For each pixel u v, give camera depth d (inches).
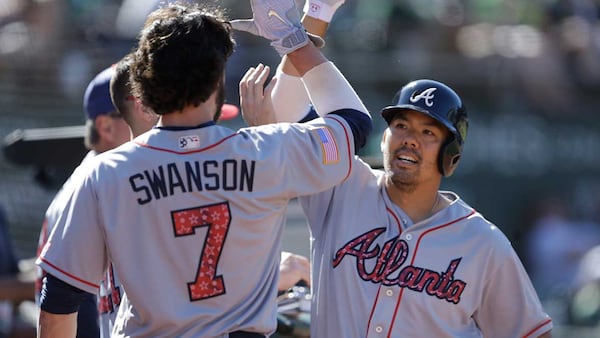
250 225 421.7
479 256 492.7
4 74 1239.5
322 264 497.4
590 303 1203.9
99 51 1212.5
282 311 554.9
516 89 1384.1
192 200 417.1
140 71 422.0
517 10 1432.1
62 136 727.7
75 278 421.4
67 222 421.7
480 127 1357.0
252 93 475.5
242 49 1211.9
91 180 421.4
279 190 428.1
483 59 1373.0
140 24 1179.9
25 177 1155.9
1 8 1266.0
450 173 494.6
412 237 489.4
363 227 496.4
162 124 431.5
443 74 1354.6
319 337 495.5
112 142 611.8
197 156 420.5
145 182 417.1
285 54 458.3
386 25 1346.0
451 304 486.6
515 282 497.4
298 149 433.7
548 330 504.1
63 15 1249.4
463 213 501.0
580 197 1382.9
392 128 493.7
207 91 422.6
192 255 416.2
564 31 1430.9
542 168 1374.3
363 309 483.2
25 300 789.9
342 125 444.5
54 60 1229.1
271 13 452.4
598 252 1309.1
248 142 427.2
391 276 484.7
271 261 435.2
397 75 1327.5
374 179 512.1
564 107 1396.4
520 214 1365.7
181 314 415.5
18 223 1152.8
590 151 1395.2
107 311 477.1
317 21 490.0
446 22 1382.9
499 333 507.2
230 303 422.0
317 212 508.7
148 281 415.2
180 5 443.2
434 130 486.9
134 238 417.1
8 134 1218.6
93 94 609.9
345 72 1310.3
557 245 1330.0
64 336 434.3
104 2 1242.6
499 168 1362.0
